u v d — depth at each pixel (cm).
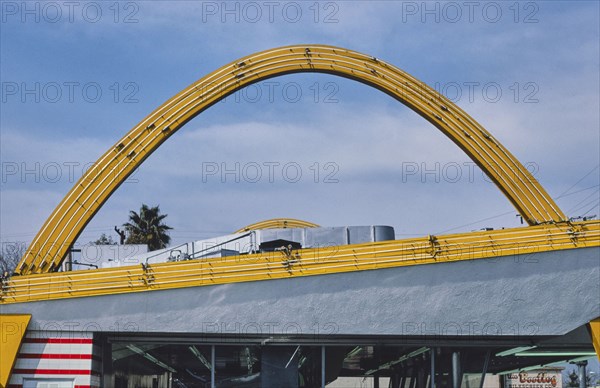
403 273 2808
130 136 3344
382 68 3575
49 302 2802
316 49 3603
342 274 2802
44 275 2831
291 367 2848
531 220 3328
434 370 2883
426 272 2809
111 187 3266
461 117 3456
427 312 2797
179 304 2791
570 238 2855
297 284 2797
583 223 2869
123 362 3130
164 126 3378
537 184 3372
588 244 2848
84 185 3247
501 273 2827
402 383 3319
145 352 3105
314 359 2889
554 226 2866
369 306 2788
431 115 3475
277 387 2833
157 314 2789
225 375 2920
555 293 2828
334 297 2791
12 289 2820
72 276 2822
